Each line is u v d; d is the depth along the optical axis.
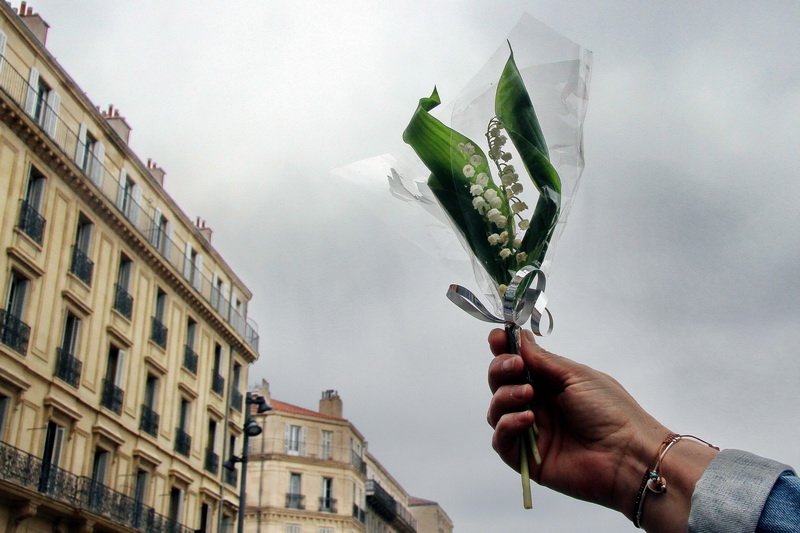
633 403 1.74
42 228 19.78
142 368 24.44
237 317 32.47
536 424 1.85
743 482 1.32
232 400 31.59
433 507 77.44
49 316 19.86
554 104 2.05
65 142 21.20
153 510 23.81
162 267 25.97
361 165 2.24
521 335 1.94
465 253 2.13
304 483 44.84
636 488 1.59
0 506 17.81
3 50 19.19
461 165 2.05
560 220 2.02
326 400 54.03
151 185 26.45
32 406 18.84
